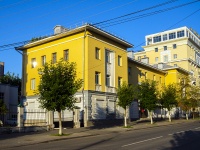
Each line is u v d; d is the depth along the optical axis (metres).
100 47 33.31
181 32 77.31
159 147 12.16
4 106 21.11
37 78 36.41
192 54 75.75
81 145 13.93
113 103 34.53
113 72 35.19
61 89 19.89
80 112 30.41
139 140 15.39
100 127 28.22
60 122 20.11
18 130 21.78
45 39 35.19
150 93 34.38
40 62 36.31
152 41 83.12
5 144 15.05
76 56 32.03
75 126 27.50
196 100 50.84
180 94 50.09
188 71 64.56
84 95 30.52
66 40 33.44
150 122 37.81
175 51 74.31
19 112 22.14
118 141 15.37
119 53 36.81
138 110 43.81
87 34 31.41
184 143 13.50
